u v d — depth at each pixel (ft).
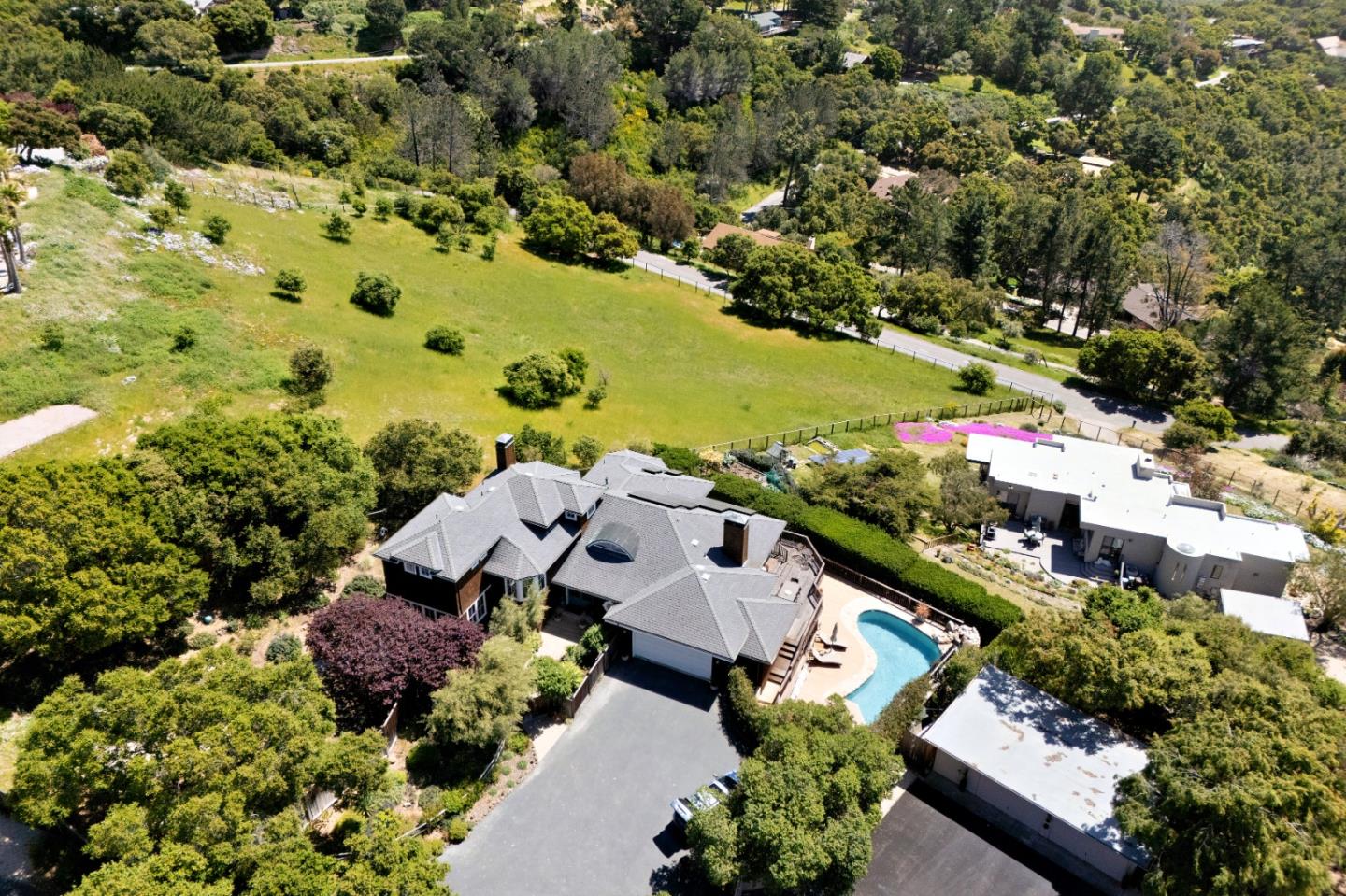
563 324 277.85
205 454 128.16
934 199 421.18
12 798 81.87
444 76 441.68
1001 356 316.81
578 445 182.19
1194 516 170.30
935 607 144.15
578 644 129.39
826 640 136.56
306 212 288.92
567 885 95.61
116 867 72.23
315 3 466.70
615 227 351.46
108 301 181.68
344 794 100.07
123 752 83.56
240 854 77.56
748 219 478.18
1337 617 150.51
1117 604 130.41
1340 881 95.09
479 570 132.77
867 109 572.10
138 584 110.83
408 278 271.28
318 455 142.82
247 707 88.33
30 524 106.52
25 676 109.81
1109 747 108.37
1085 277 361.71
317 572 133.08
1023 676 121.19
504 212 362.74
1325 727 95.50
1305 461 247.70
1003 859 100.68
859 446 220.43
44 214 196.75
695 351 279.69
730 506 151.84
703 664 125.49
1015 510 187.62
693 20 547.08
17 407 148.05
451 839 99.96
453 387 209.97
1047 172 549.95
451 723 105.29
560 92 456.45
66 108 262.67
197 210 248.93
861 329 316.19
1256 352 293.43
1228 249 482.69
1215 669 114.93
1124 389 285.84
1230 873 83.76
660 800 106.73
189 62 362.94
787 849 85.66
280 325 206.90
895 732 112.78
